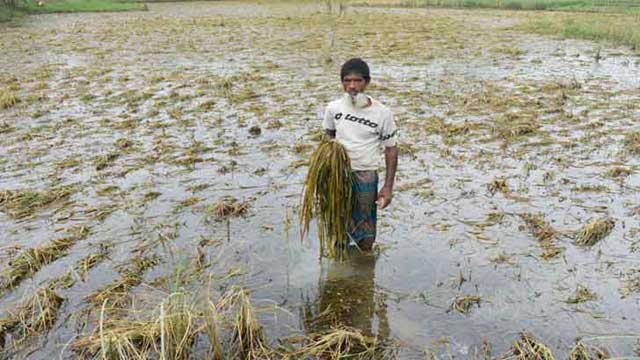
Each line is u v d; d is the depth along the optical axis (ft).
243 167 23.12
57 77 42.65
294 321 13.43
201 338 12.60
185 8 123.13
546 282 14.84
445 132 27.76
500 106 33.01
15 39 66.59
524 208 19.21
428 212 18.98
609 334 12.70
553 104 33.24
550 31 71.46
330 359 12.08
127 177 22.20
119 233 17.61
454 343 12.53
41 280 15.10
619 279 14.92
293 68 46.06
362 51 55.31
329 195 15.29
